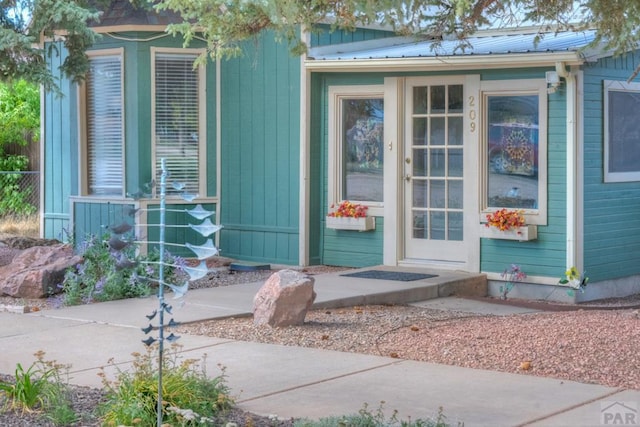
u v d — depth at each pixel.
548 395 6.36
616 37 7.99
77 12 11.98
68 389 6.55
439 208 12.65
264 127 13.85
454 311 10.47
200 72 14.05
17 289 10.90
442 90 12.58
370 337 8.49
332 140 13.48
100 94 14.15
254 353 7.80
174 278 11.59
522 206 11.96
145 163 13.73
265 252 13.92
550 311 10.63
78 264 11.12
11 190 20.36
